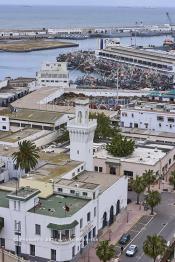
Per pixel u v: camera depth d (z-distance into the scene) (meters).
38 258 138.12
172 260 136.62
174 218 164.50
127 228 157.12
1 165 190.88
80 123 177.88
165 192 187.50
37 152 191.75
